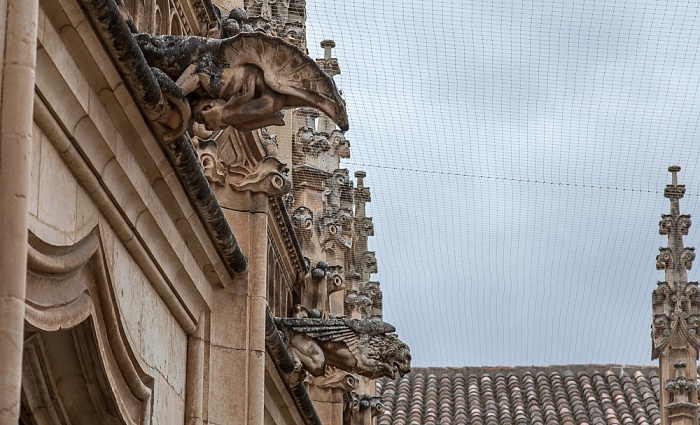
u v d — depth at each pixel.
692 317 36.41
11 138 9.12
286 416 21.44
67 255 12.16
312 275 24.64
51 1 11.42
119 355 13.51
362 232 34.09
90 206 12.80
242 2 20.25
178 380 16.03
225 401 16.95
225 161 17.91
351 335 20.05
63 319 12.04
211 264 16.45
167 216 14.83
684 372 36.25
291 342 20.09
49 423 13.25
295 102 14.18
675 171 36.88
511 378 51.84
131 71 12.66
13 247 8.97
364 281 33.97
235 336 17.16
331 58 27.52
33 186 11.34
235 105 14.00
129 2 15.49
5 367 8.72
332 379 25.05
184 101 13.62
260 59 14.05
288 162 26.38
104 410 13.47
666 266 36.78
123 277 13.76
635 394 49.53
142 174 13.92
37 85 11.34
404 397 50.19
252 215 17.86
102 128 12.68
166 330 15.50
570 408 49.44
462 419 48.97
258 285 17.47
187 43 13.95
